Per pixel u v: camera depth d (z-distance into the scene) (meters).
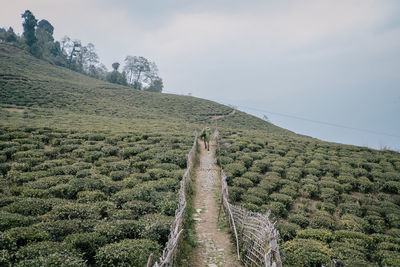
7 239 8.43
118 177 18.30
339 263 6.75
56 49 129.75
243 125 65.06
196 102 85.12
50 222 10.49
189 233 11.98
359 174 24.58
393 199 19.69
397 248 12.30
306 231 13.49
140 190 15.40
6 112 38.88
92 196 14.33
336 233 13.58
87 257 9.11
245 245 10.20
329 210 17.41
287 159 27.38
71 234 9.77
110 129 34.94
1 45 97.44
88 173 18.14
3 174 17.45
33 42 112.06
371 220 15.85
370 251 12.37
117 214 12.12
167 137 32.47
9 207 11.68
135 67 131.12
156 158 23.52
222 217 14.26
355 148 35.19
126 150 24.56
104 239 9.57
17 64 76.81
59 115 42.81
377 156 30.61
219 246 11.15
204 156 29.25
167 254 7.47
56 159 21.38
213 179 21.27
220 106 83.94
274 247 7.56
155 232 10.55
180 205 12.27
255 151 31.92
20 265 7.21
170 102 80.44
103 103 62.69
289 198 17.73
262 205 16.14
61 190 14.61
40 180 15.90
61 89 64.19
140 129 38.47
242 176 21.81
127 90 87.81
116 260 8.39
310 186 20.22
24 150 22.39
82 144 26.53
